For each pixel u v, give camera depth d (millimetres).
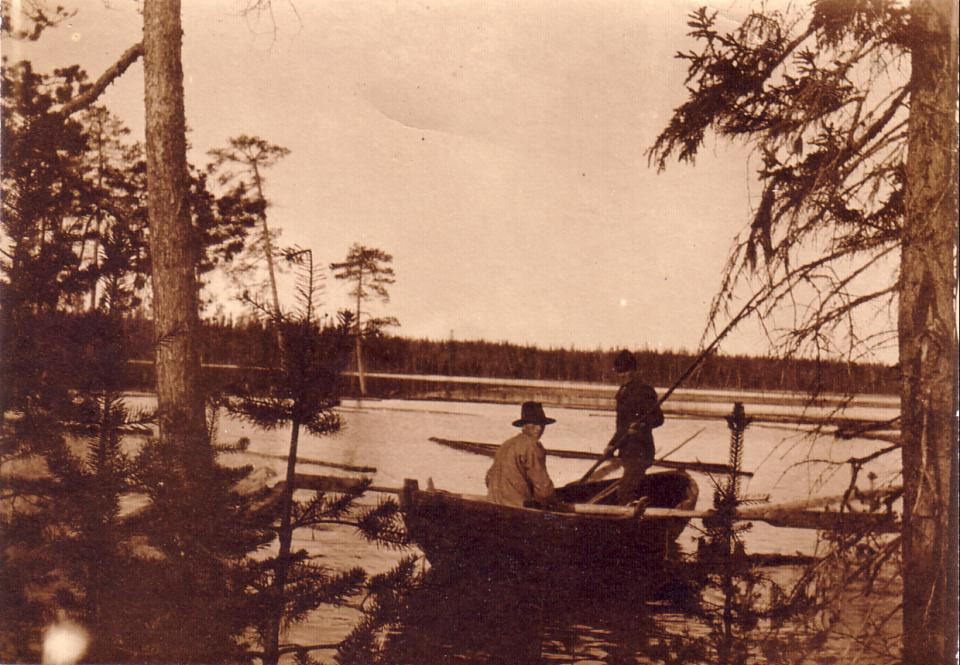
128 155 10492
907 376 5492
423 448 15125
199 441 5047
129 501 5613
